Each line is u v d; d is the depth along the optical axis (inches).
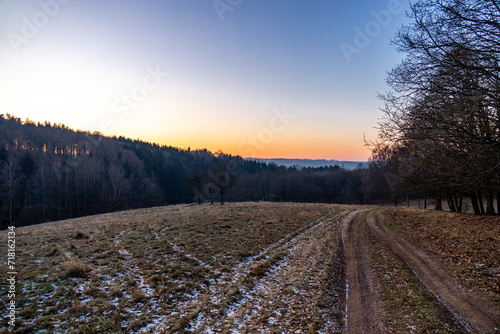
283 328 264.4
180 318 289.0
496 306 272.5
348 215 1206.9
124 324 275.4
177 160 4539.9
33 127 3393.2
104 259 483.5
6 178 1966.0
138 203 3006.9
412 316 271.0
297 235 762.2
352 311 294.4
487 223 669.3
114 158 3376.0
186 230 776.9
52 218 2134.6
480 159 389.1
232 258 519.8
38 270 411.8
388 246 587.5
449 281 353.7
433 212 1102.4
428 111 413.7
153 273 425.7
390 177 1518.2
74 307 300.2
